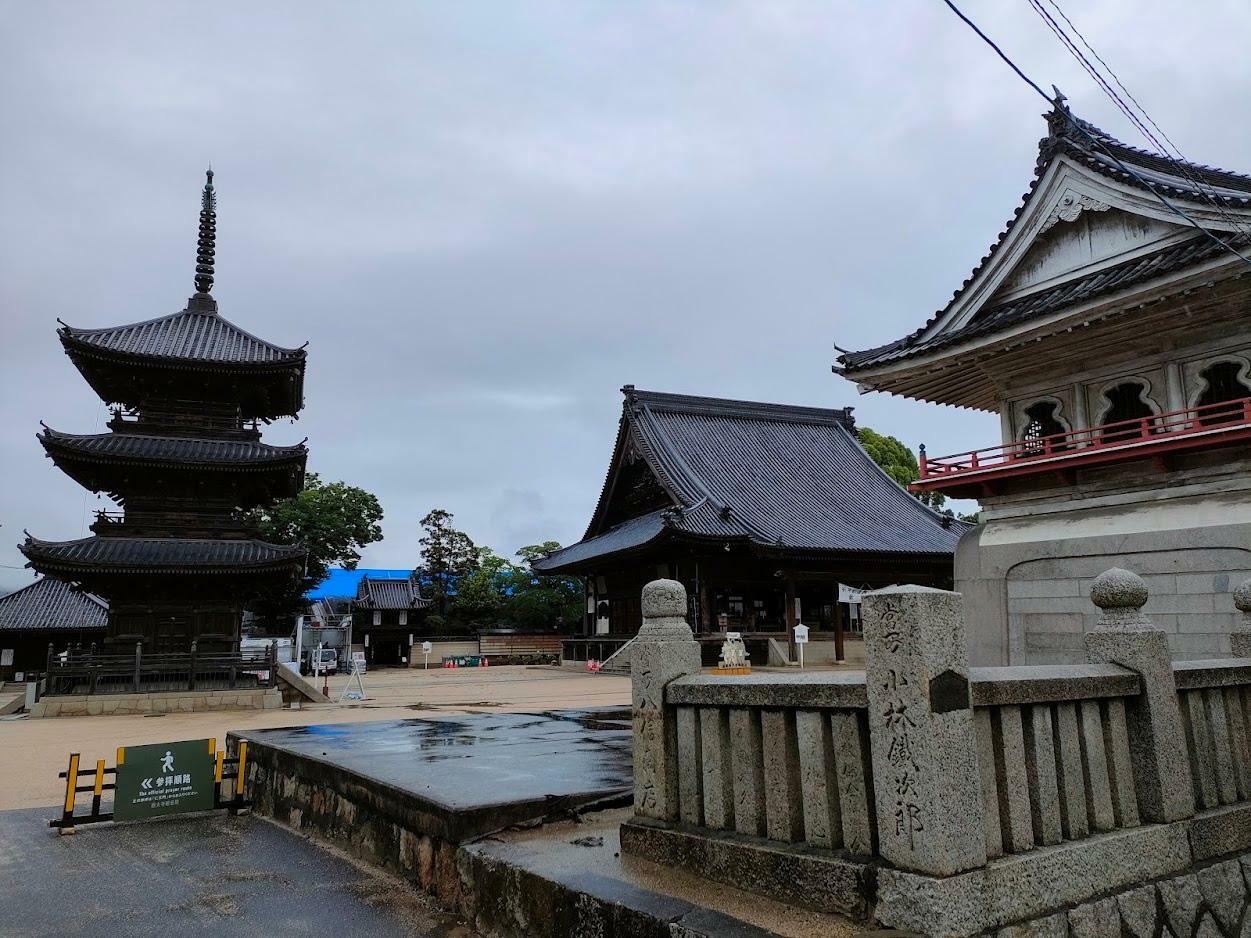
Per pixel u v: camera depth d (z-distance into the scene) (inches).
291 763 427.5
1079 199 630.5
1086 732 212.8
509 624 2842.0
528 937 223.9
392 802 318.3
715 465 1876.2
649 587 251.4
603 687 1352.1
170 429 1254.3
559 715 663.1
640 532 1755.7
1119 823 213.9
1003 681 192.2
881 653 178.4
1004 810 187.3
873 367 715.4
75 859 352.8
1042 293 669.9
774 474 1911.9
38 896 297.9
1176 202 564.4
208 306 1391.5
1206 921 211.0
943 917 158.7
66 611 1957.4
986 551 674.2
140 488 1224.8
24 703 1152.2
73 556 1124.5
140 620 1184.8
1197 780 240.4
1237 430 507.8
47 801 496.4
